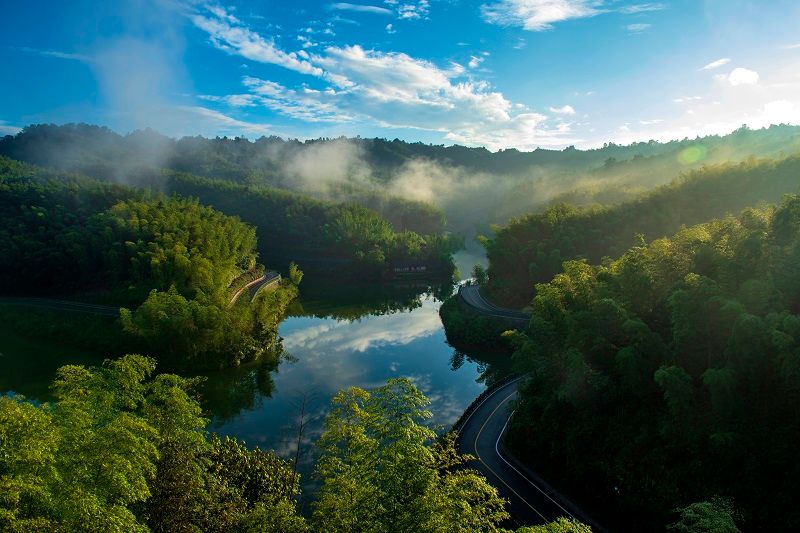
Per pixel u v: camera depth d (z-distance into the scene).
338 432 25.34
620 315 45.97
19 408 17.78
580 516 39.41
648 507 36.44
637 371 41.41
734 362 36.50
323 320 113.12
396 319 113.88
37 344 85.50
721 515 26.36
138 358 27.88
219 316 79.44
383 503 18.73
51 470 16.83
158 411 26.25
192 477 24.11
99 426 22.81
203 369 76.25
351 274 167.12
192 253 104.50
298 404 62.91
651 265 50.59
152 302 79.06
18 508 15.41
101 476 18.53
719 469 34.59
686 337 39.62
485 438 51.00
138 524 18.12
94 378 25.53
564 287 56.38
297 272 139.50
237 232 135.75
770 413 34.81
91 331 87.31
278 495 31.14
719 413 35.59
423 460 19.23
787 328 34.12
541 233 117.44
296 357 83.75
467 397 67.44
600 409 43.47
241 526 23.52
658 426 38.75
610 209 113.88
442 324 107.94
